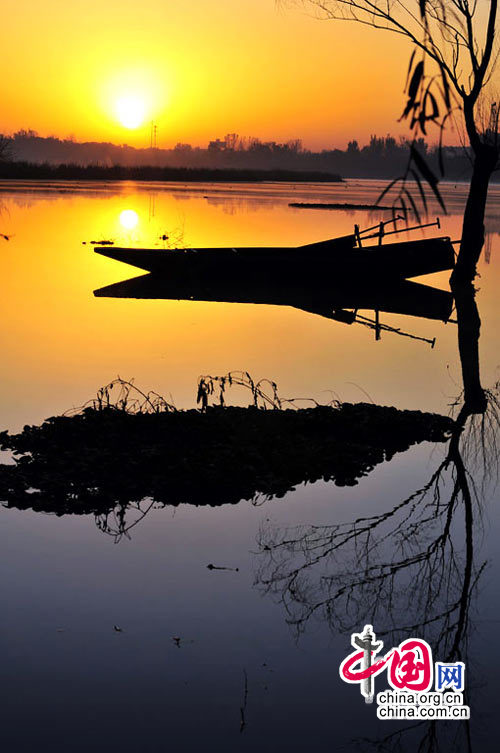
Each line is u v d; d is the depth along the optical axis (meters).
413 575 6.70
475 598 6.38
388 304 20.38
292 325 17.19
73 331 15.48
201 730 4.76
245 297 20.81
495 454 9.50
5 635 5.63
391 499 8.23
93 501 7.70
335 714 4.95
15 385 11.44
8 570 6.52
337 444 9.34
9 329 15.42
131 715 4.87
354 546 7.19
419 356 14.61
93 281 21.81
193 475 8.17
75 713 4.87
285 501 8.01
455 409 11.31
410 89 2.96
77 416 9.60
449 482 8.72
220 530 7.34
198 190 84.50
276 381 12.22
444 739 4.77
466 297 21.31
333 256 23.22
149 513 7.59
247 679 5.24
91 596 6.16
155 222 39.03
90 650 5.48
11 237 30.31
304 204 60.31
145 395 11.02
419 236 35.12
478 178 22.22
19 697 5.00
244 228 36.91
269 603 6.16
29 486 7.90
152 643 5.59
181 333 15.77
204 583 6.43
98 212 44.06
